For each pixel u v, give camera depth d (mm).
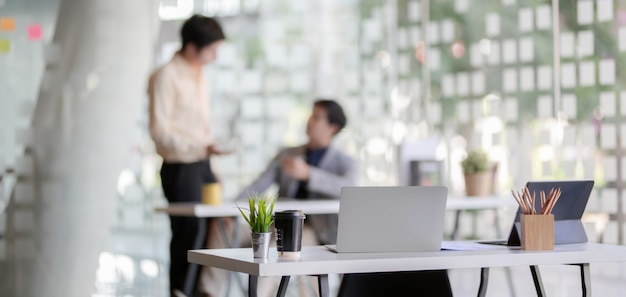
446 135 7121
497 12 6637
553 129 6121
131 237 5953
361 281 3053
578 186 2979
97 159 5715
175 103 5074
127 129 5914
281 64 7961
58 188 5547
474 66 6879
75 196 5625
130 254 5941
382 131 7848
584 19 5734
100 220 5754
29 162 5445
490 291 5605
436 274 3088
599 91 5660
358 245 2689
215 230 4965
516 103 6465
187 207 4453
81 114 5645
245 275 6137
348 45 8055
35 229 5469
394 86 7754
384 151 7816
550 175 6086
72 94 5598
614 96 5562
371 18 7930
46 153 5500
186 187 5051
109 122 5781
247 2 7777
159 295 5691
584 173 5766
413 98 7582
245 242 4957
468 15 6961
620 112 5523
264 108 7859
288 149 5363
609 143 5590
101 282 5785
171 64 5105
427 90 7352
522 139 6367
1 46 5363
